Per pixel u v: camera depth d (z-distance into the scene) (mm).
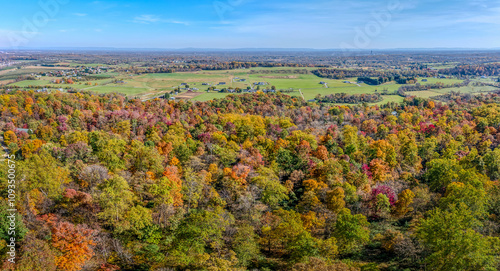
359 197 71688
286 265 49875
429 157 107750
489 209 64375
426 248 50531
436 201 72688
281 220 58312
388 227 65062
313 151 99625
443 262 43500
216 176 79250
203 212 54875
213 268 42594
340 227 54125
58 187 59375
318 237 58625
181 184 70500
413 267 49125
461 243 42906
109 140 87375
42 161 65250
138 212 53438
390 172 91812
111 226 54344
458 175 77625
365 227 61906
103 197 54375
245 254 48656
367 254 54438
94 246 47719
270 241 56094
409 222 67000
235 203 69125
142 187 66875
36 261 38469
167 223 57219
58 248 43188
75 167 69875
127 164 78812
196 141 104312
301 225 55531
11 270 37031
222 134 112938
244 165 83438
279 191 71562
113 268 45875
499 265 41688
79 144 82375
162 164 81688
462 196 61281
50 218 50562
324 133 126625
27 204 51250
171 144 94438
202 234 49906
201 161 88375
